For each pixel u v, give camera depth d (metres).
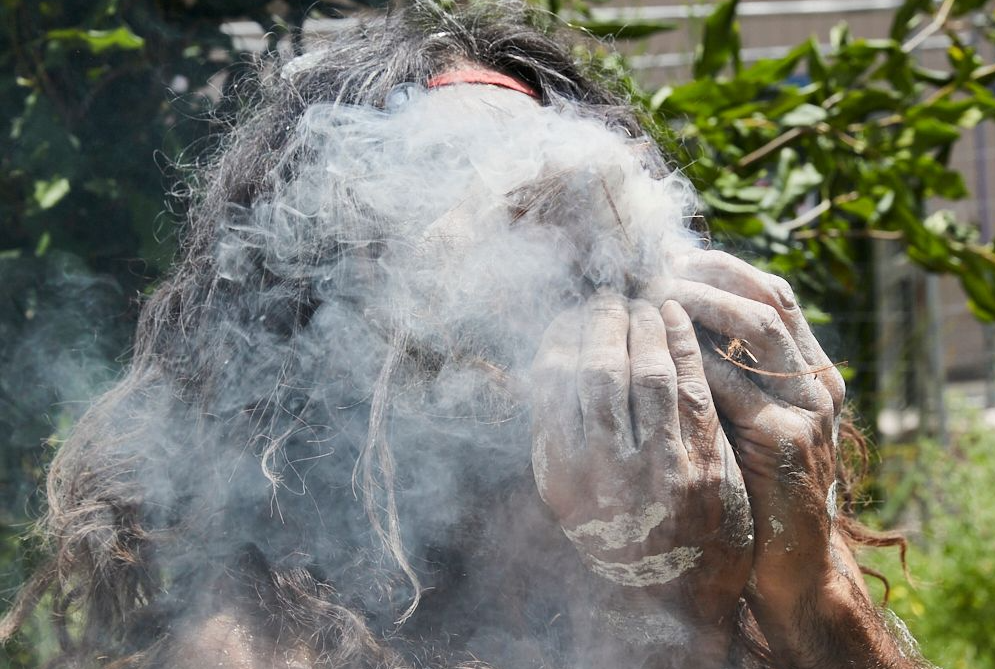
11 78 1.68
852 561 1.19
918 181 2.85
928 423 4.17
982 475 3.82
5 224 1.71
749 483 0.96
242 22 1.74
